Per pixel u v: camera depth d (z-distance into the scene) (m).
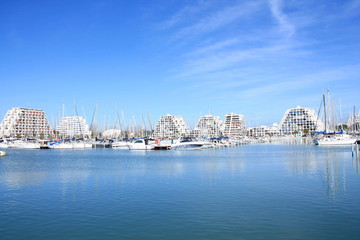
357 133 131.00
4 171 45.72
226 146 127.31
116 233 17.89
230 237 16.94
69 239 17.11
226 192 27.89
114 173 42.16
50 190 30.14
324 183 31.38
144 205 23.84
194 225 18.98
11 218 20.92
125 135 152.00
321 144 111.38
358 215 20.31
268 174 38.44
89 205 24.09
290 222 19.19
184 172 41.94
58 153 93.38
